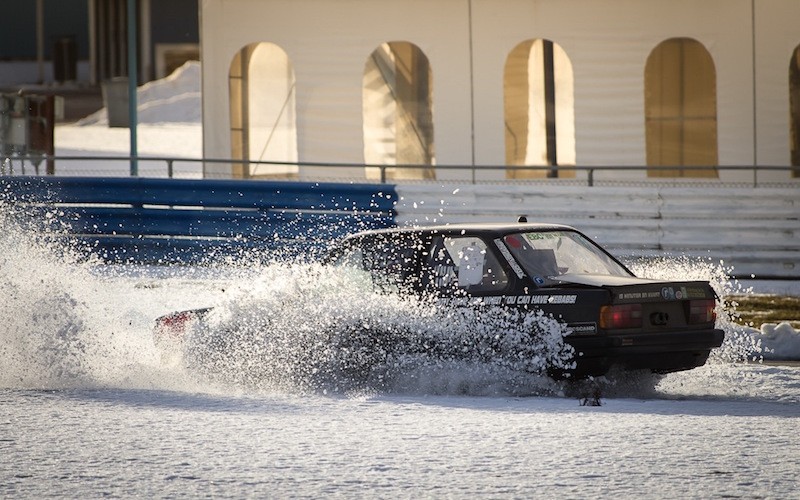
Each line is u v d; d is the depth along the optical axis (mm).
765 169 69188
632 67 71625
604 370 33594
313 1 74062
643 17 71250
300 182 69938
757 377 38344
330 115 74500
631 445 25453
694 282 35312
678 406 32031
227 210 70750
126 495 21047
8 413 29938
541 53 72938
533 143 73125
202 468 23266
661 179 71188
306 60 74375
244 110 75812
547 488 21516
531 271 34812
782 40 70188
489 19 72688
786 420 28828
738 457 24172
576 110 72125
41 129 89375
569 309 33719
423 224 69438
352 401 32625
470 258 35469
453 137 73500
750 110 70812
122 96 192875
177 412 30219
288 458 24203
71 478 22375
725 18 70688
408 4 73375
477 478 22328
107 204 71438
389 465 23500
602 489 21406
